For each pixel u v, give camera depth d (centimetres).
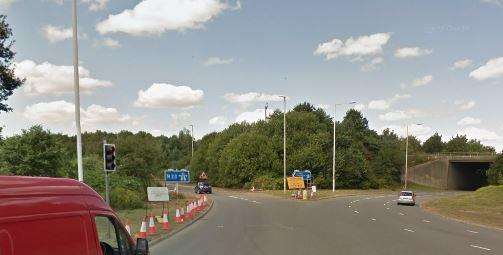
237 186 8800
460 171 11125
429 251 1764
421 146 16762
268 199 5581
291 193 6569
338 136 9450
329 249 1766
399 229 2581
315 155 8719
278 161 8669
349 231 2416
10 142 2942
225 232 2319
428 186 10962
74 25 1873
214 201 5050
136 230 2250
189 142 14450
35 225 477
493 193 6009
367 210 4138
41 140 3044
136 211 3441
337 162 8988
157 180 5806
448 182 10712
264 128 9475
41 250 480
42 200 494
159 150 5512
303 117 9469
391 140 12750
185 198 5394
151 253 1655
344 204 4938
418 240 2095
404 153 11369
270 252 1681
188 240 2012
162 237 2033
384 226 2733
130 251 640
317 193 6900
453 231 2547
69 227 524
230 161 8788
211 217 3173
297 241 1989
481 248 1877
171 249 1752
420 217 3534
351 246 1856
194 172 10406
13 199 459
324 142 8962
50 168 3052
